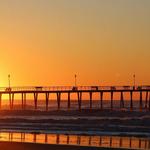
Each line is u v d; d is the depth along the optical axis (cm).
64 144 5359
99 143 5441
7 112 11862
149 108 12456
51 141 5659
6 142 5522
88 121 8594
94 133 6525
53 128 7406
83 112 11525
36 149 5141
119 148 5031
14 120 9175
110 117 10200
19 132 6831
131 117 10025
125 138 5912
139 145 5266
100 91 12169
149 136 6109
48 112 11656
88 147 5122
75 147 5141
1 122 8875
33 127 7662
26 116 11006
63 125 7919
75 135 6312
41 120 9012
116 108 13612
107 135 6269
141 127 7262
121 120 8594
